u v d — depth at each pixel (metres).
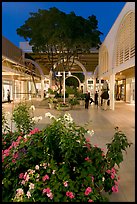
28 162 2.79
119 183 3.34
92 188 2.55
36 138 2.90
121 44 13.58
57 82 23.66
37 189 2.46
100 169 2.72
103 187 2.76
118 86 31.77
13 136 3.59
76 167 2.70
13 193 2.63
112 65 15.95
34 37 19.78
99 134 6.98
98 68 26.14
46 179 2.53
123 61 12.78
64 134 2.71
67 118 3.01
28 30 20.91
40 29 19.11
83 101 20.30
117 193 3.04
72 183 2.52
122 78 28.06
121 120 10.52
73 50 21.31
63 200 2.40
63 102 16.73
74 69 36.75
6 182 2.68
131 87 23.80
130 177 3.56
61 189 2.47
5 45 18.19
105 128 8.16
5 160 2.82
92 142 5.86
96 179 2.69
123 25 12.67
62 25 18.19
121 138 2.93
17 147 2.90
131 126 8.67
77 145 2.66
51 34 18.52
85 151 2.83
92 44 20.95
